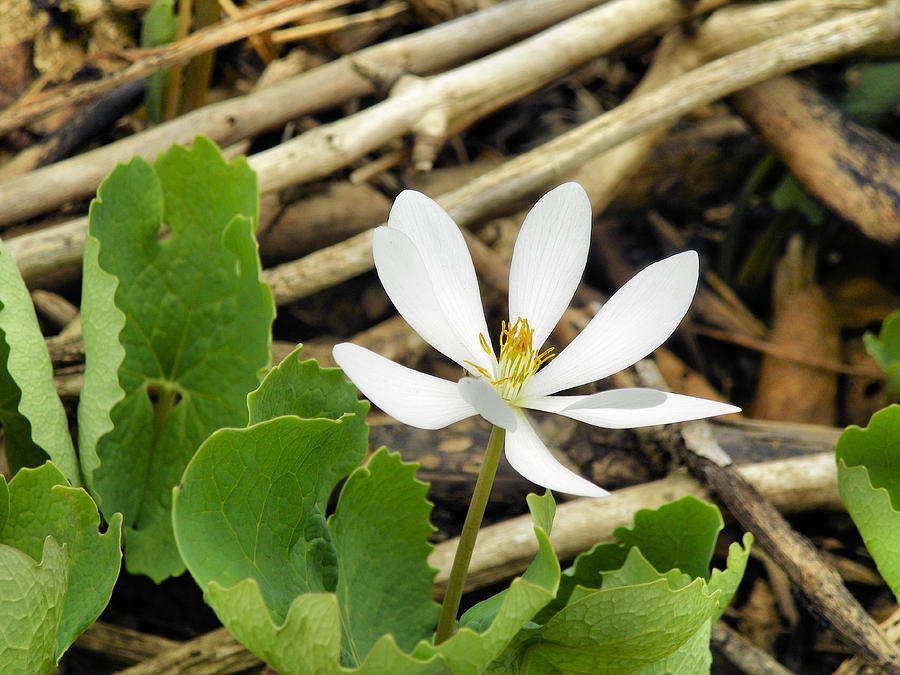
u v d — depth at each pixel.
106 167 0.37
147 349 0.32
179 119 0.38
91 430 0.30
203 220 0.32
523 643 0.29
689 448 0.35
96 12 0.40
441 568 0.34
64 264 0.36
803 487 0.35
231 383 0.32
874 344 0.38
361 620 0.30
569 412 0.28
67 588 0.29
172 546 0.32
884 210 0.41
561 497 0.36
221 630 0.33
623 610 0.28
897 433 0.31
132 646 0.34
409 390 0.28
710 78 0.40
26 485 0.29
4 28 0.39
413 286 0.28
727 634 0.34
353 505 0.30
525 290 0.29
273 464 0.28
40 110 0.37
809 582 0.33
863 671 0.33
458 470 0.35
